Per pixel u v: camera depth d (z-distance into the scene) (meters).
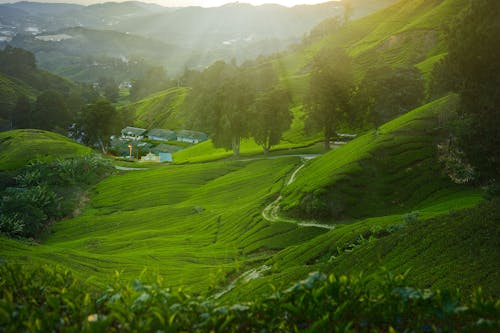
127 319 8.59
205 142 172.75
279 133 112.50
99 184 116.88
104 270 49.03
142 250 63.31
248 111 113.94
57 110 195.00
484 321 8.77
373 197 61.97
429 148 67.94
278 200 72.50
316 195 62.25
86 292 10.55
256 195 82.06
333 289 9.38
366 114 109.88
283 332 9.19
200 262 53.44
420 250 26.48
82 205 102.31
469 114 45.09
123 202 100.25
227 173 107.69
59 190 105.25
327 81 101.88
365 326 9.24
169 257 55.69
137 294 9.45
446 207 50.34
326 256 42.47
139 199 99.62
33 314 8.68
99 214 94.81
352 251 31.52
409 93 100.19
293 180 83.69
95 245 69.38
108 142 164.88
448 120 69.44
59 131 190.50
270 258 48.88
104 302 10.09
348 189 62.88
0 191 102.69
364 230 44.12
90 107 156.25
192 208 84.81
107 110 156.38
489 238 24.62
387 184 63.53
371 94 102.50
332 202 61.06
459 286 20.69
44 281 11.02
